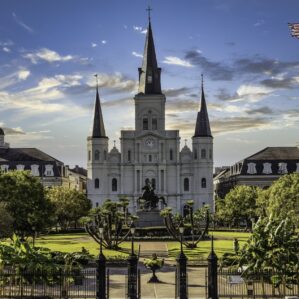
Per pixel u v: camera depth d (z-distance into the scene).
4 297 34.19
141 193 128.50
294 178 81.25
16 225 65.69
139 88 134.00
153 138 130.50
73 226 115.81
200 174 129.12
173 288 39.50
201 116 130.25
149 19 136.25
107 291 33.03
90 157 129.75
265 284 39.41
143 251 60.03
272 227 35.84
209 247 63.94
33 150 140.75
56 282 36.59
